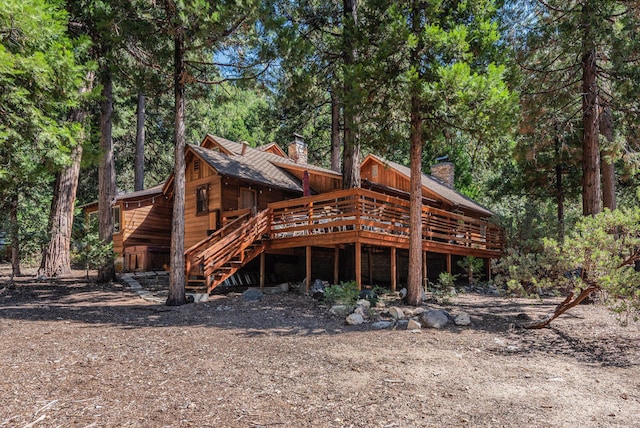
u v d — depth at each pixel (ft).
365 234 38.50
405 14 33.14
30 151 27.48
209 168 55.77
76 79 27.73
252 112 154.10
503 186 76.74
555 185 68.95
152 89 38.68
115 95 71.31
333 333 24.71
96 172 93.04
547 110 47.44
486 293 46.55
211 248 39.24
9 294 41.65
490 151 34.73
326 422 11.91
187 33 34.96
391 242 42.19
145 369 17.03
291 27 35.58
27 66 24.50
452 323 27.48
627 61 37.50
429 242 47.03
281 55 35.58
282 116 87.40
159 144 108.17
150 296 41.32
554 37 41.06
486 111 29.25
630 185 66.74
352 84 32.24
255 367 17.43
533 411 13.01
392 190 60.85
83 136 30.30
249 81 37.60
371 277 54.54
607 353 20.76
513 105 29.99
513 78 34.24
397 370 17.19
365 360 18.65
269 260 53.78
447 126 33.88
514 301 39.01
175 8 32.86
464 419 12.28
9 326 25.63
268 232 45.27
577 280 24.18
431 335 24.11
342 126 48.03
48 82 26.37
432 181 72.69
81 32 43.42
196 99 45.19
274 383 15.37
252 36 35.27
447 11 33.78
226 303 35.58
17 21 23.77
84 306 35.12
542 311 32.78
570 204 80.28
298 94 41.29
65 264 57.00
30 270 67.46
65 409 12.62
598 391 15.11
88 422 11.71
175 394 14.10
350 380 15.81
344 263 46.09
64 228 57.11
